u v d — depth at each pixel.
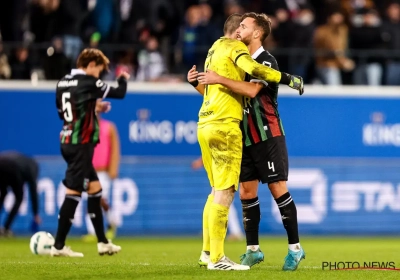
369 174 53.94
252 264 25.55
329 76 55.69
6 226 46.94
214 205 23.86
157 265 26.58
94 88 30.08
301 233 53.06
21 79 52.12
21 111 50.53
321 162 53.47
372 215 53.88
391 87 54.44
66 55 51.47
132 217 51.44
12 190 46.66
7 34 57.03
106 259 30.17
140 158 51.62
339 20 56.09
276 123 24.62
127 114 51.53
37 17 52.84
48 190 50.34
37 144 50.62
